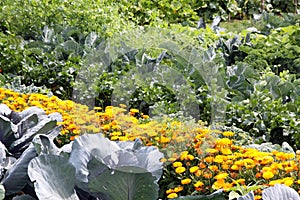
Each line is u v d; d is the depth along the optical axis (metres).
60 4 7.39
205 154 3.67
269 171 3.31
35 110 3.51
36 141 2.82
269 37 7.76
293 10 11.83
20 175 2.81
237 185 3.06
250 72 6.17
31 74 6.07
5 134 3.19
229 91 5.84
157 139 3.75
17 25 7.21
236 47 7.46
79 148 2.82
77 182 2.74
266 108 5.21
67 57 6.52
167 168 3.69
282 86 5.90
